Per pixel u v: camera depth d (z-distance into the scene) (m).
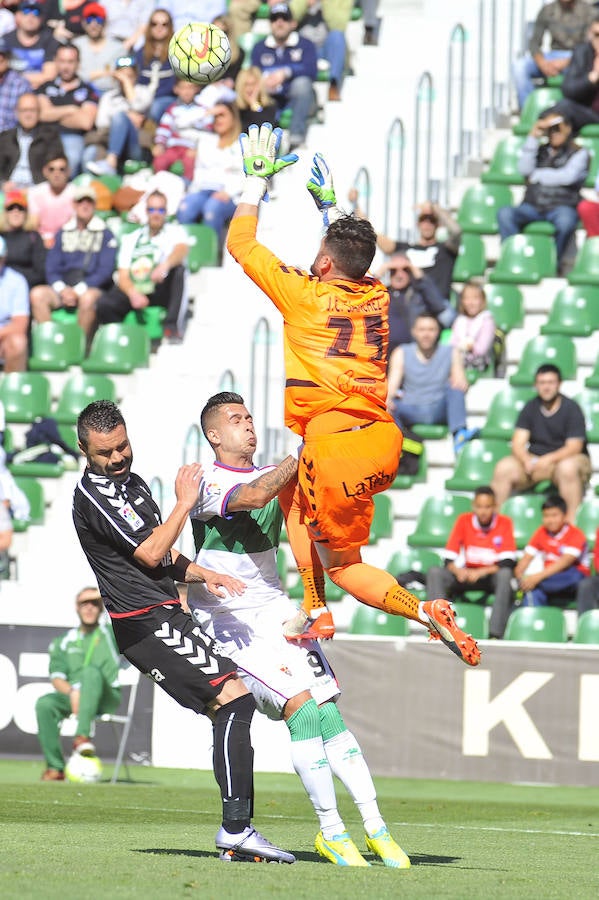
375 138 55.22
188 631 17.08
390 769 36.16
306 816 26.52
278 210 52.66
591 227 49.34
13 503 45.22
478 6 57.25
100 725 38.50
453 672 35.91
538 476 41.88
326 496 16.88
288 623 17.86
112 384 48.88
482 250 50.47
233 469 18.09
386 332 17.34
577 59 51.72
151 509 17.31
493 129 55.06
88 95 58.31
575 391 46.38
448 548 39.34
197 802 28.95
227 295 50.62
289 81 54.66
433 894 13.47
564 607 39.12
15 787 31.73
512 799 32.19
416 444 43.62
